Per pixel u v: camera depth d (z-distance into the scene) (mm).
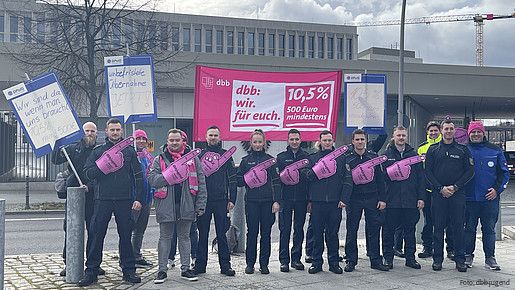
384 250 8102
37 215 16609
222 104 8734
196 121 8680
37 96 7129
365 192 7879
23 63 20469
